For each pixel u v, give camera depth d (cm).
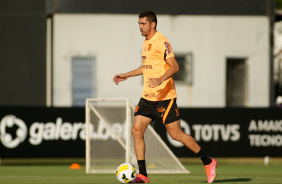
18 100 6412
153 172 4134
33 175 3925
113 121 4678
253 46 6656
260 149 5222
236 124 5200
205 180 3206
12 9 6425
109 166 4362
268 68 6681
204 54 6575
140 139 2902
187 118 5162
